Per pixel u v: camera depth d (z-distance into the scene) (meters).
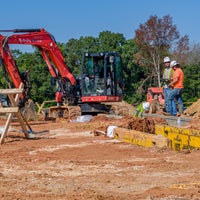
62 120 26.16
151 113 23.42
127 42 69.69
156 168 9.98
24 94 23.81
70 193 7.89
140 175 9.31
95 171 9.82
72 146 13.55
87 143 14.09
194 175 9.17
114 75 28.08
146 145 12.93
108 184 8.56
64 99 28.02
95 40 68.88
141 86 64.19
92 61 28.30
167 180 8.76
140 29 66.69
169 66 21.55
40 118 26.52
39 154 12.26
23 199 7.52
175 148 12.30
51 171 9.95
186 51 68.81
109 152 12.23
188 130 12.20
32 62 55.34
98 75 28.11
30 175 9.55
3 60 23.98
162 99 25.94
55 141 14.92
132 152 12.16
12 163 11.02
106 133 15.52
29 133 16.50
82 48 65.56
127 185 8.45
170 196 7.43
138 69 67.62
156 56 66.31
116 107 28.67
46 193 7.93
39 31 26.25
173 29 66.38
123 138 14.16
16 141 15.13
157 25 66.25
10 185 8.61
